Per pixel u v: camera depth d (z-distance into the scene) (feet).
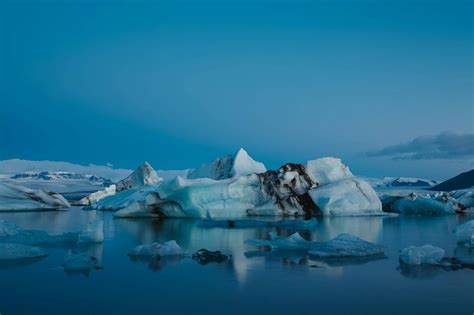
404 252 37.99
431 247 38.11
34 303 24.81
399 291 27.37
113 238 56.70
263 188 105.50
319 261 38.06
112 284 29.32
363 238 57.52
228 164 121.29
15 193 132.87
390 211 131.75
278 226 76.02
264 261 38.06
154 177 157.07
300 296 26.22
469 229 50.34
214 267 35.29
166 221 88.02
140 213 99.14
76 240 51.96
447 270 33.78
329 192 104.83
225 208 98.32
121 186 159.43
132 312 23.13
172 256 40.55
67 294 26.73
